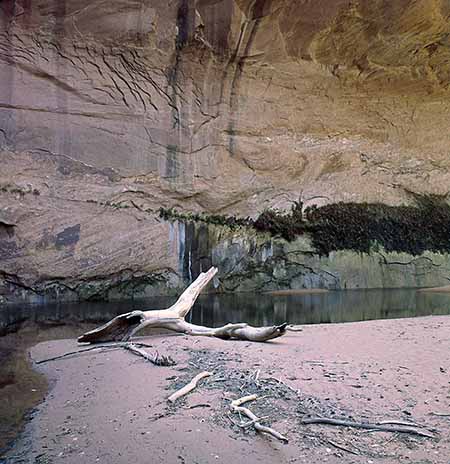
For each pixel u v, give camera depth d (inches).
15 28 461.4
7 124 459.2
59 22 475.8
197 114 563.5
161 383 179.9
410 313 402.9
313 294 567.5
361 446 127.1
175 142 547.5
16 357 240.2
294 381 178.4
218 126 580.1
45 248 464.1
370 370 193.6
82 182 491.2
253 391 166.2
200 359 213.9
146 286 528.1
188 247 554.9
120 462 122.3
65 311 403.9
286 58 604.7
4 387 189.6
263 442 129.9
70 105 490.6
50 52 479.5
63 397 175.8
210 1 534.3
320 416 144.9
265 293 577.9
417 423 140.6
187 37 531.5
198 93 562.6
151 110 532.7
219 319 365.1
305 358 215.2
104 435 138.0
